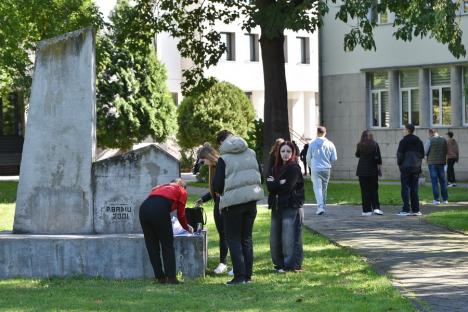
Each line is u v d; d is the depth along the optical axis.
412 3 27.12
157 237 13.85
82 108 15.41
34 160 15.47
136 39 41.00
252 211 13.64
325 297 12.10
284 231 14.61
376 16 30.73
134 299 12.20
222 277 14.39
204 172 40.88
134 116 56.34
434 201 28.45
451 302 11.61
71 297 12.41
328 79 48.50
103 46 41.84
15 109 58.72
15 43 36.22
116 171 15.35
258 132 40.69
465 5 43.09
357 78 47.31
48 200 15.42
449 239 18.48
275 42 37.03
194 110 56.41
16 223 15.46
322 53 48.62
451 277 13.68
